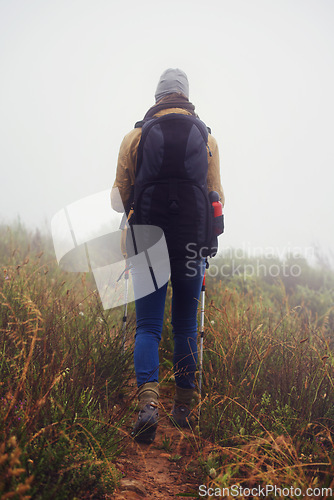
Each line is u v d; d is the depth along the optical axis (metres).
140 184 2.55
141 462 2.36
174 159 2.50
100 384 2.80
